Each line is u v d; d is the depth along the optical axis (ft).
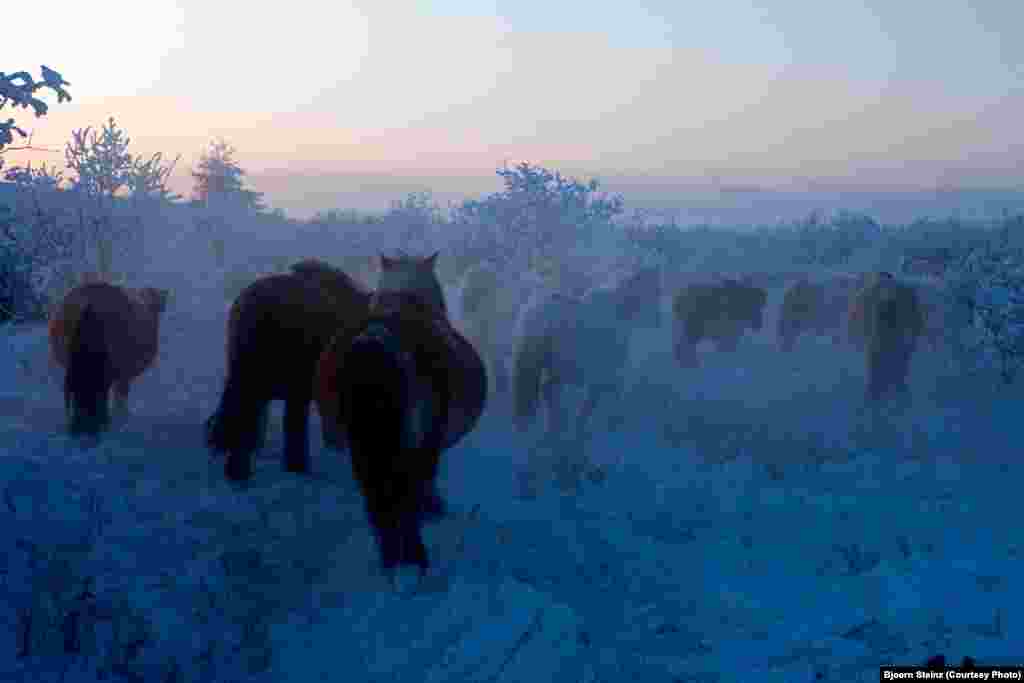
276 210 117.50
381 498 16.67
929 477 28.68
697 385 43.65
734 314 51.29
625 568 20.76
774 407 38.68
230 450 22.04
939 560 21.31
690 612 18.53
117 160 53.01
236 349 21.48
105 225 52.08
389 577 17.33
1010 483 27.99
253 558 18.79
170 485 21.75
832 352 54.29
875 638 17.31
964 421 36.29
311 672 15.12
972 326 45.57
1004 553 21.83
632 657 16.34
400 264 21.18
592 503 25.55
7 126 21.24
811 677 15.75
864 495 26.86
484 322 39.47
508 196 63.82
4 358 35.45
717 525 24.18
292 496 22.02
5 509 18.26
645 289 44.55
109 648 14.73
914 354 50.14
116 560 17.58
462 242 67.36
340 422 17.42
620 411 36.81
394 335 17.12
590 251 64.85
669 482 28.02
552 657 15.08
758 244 111.65
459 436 18.66
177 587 17.16
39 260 47.78
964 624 17.76
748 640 17.29
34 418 26.81
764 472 29.30
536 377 29.12
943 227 117.60
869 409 38.01
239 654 15.60
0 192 50.67
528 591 16.94
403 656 15.31
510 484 26.66
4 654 13.92
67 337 24.54
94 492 20.26
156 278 56.54
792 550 22.24
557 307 28.94
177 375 36.94
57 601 15.49
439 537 20.48
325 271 23.86
